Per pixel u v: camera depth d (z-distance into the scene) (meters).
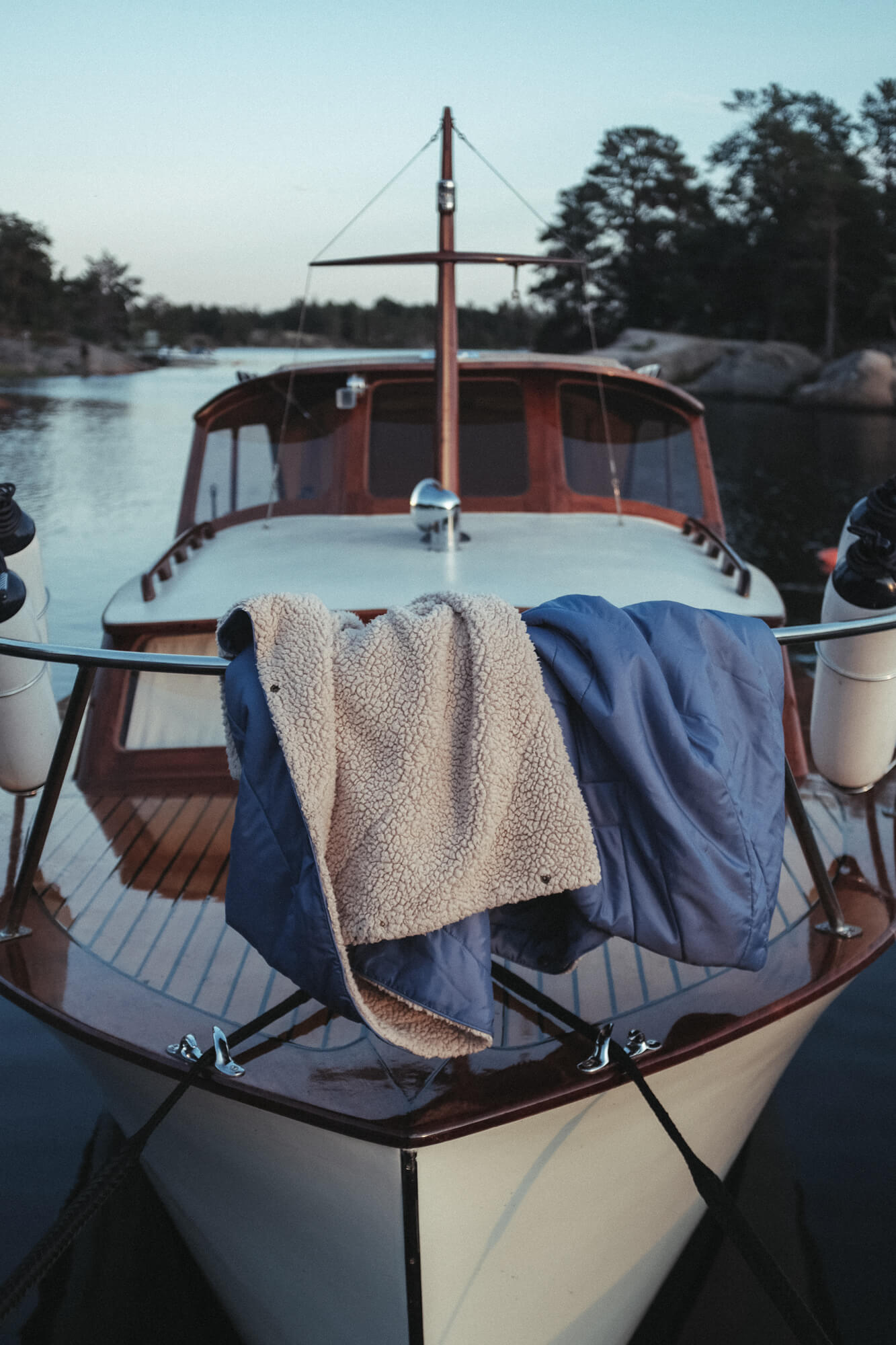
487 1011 1.82
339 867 1.83
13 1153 3.30
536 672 1.88
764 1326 2.80
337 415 4.38
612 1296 2.60
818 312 57.06
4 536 2.61
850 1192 3.17
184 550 3.99
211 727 3.31
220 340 102.44
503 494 4.39
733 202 58.72
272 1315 2.59
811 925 2.53
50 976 2.37
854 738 2.68
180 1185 2.59
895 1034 3.84
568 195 62.66
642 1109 2.24
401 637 1.91
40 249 76.31
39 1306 2.87
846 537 2.58
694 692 1.91
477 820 1.80
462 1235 2.15
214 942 2.50
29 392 37.50
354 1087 2.03
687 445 4.49
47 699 2.81
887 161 59.62
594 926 1.88
